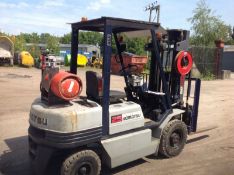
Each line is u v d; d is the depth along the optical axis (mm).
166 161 6031
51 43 40469
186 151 6605
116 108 5184
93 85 5172
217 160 6191
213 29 36000
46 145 4656
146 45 6242
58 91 4621
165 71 6414
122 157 5250
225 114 10406
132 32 5941
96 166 4895
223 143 7230
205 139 7484
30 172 5473
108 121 5016
